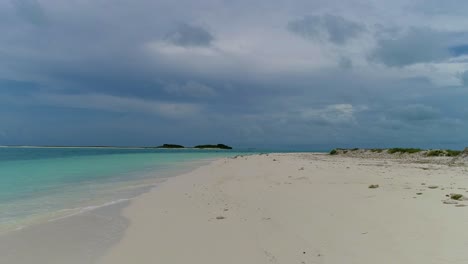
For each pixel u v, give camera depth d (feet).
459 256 18.56
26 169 92.79
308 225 26.86
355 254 20.13
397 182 48.32
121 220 33.01
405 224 25.12
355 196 37.50
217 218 31.58
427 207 29.99
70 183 62.08
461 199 33.30
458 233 22.30
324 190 42.86
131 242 25.73
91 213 36.29
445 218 26.02
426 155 121.70
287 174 64.95
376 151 158.40
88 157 174.70
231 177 65.77
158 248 24.03
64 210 37.96
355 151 176.55
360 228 25.04
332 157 150.30
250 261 20.58
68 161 134.10
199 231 27.68
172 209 37.35
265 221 29.22
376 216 27.91
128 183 62.18
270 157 151.12
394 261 18.60
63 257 22.85
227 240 24.86
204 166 107.55
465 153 96.48
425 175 57.88
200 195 45.70
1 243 26.03
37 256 23.09
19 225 31.37
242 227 27.99
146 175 77.51
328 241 22.80
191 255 22.26
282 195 40.88
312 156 165.99
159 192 50.39
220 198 42.34
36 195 48.21
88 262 21.90
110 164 118.62
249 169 82.58
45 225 31.22
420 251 19.67
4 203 42.22
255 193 43.93
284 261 20.15
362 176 57.21
